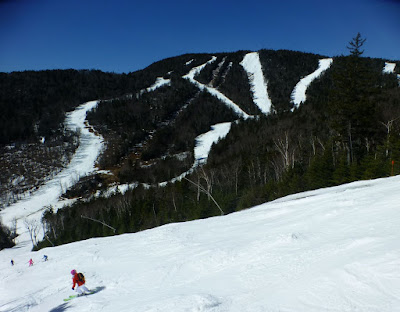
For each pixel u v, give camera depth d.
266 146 76.88
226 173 63.06
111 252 18.95
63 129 169.25
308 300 4.95
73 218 72.88
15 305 12.73
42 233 79.94
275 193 43.53
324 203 14.75
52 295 12.92
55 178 120.50
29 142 154.38
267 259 8.45
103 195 89.44
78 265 18.61
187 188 61.19
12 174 124.56
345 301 4.55
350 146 42.16
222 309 5.72
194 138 148.00
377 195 12.73
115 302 9.25
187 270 10.62
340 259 6.25
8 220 91.81
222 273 8.80
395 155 34.25
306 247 8.28
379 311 4.04
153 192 66.81
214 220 21.64
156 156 134.88
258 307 5.30
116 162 131.12
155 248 16.61
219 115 174.00
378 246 6.20
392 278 4.69
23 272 22.16
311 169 41.00
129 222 58.88
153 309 6.70
